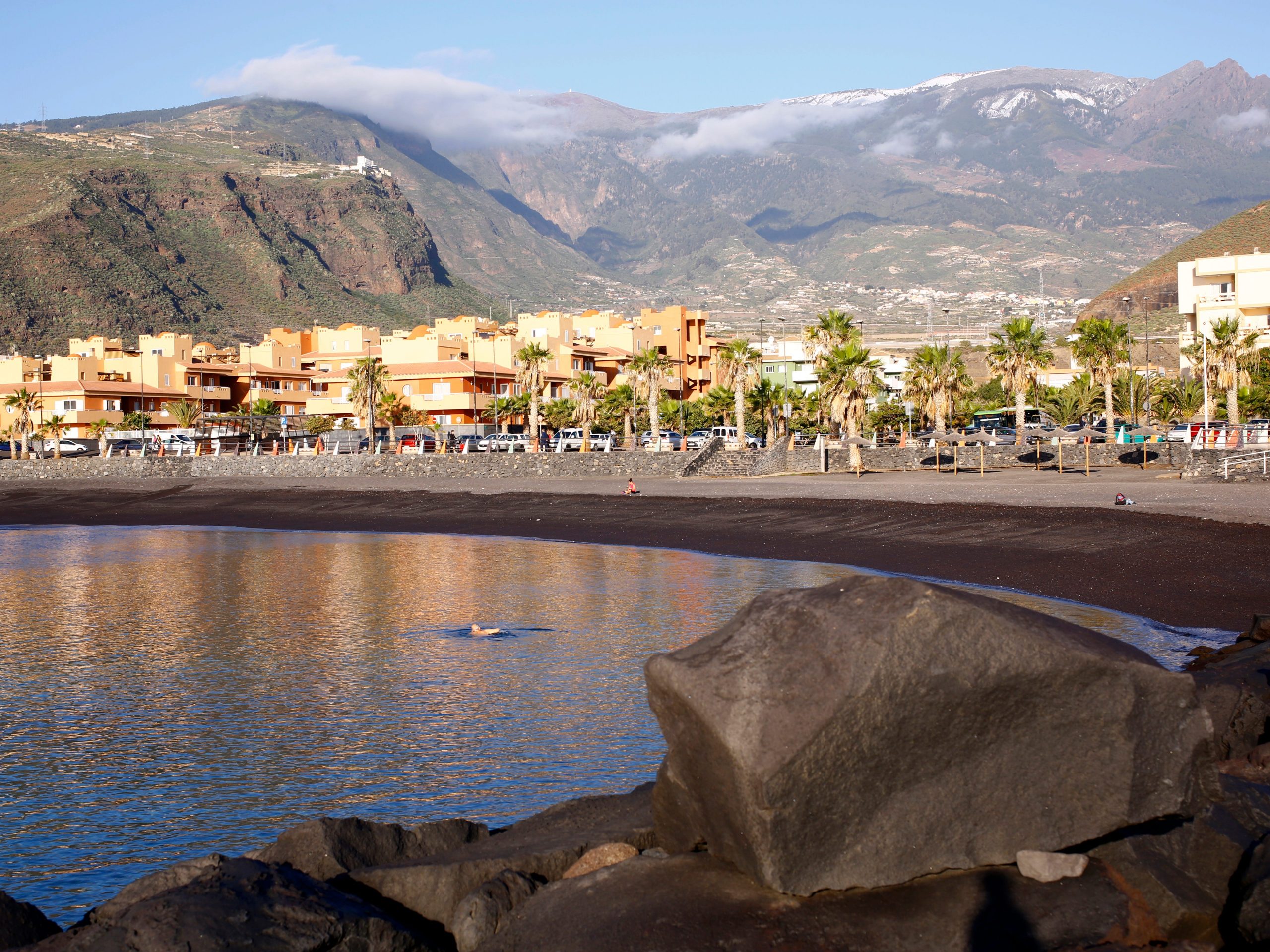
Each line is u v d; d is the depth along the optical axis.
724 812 6.88
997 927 6.25
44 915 8.57
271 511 63.16
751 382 88.69
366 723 17.05
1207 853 6.84
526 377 88.94
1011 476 61.41
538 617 27.16
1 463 77.19
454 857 8.11
